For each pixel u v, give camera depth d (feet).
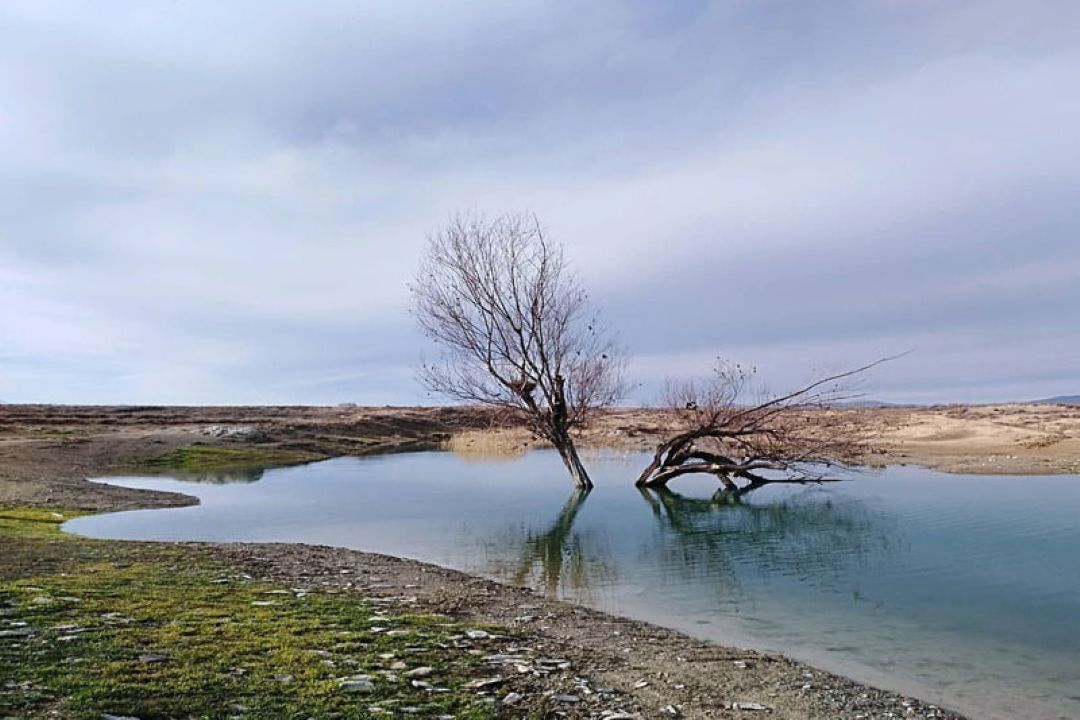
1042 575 58.70
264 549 63.00
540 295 121.29
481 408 140.36
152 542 64.34
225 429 220.64
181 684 26.11
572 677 31.45
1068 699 32.76
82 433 207.41
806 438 118.11
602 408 132.57
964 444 176.65
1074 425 202.90
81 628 32.50
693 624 45.44
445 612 42.65
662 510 101.40
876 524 84.99
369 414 341.41
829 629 44.39
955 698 32.83
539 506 104.27
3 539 61.82
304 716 24.27
